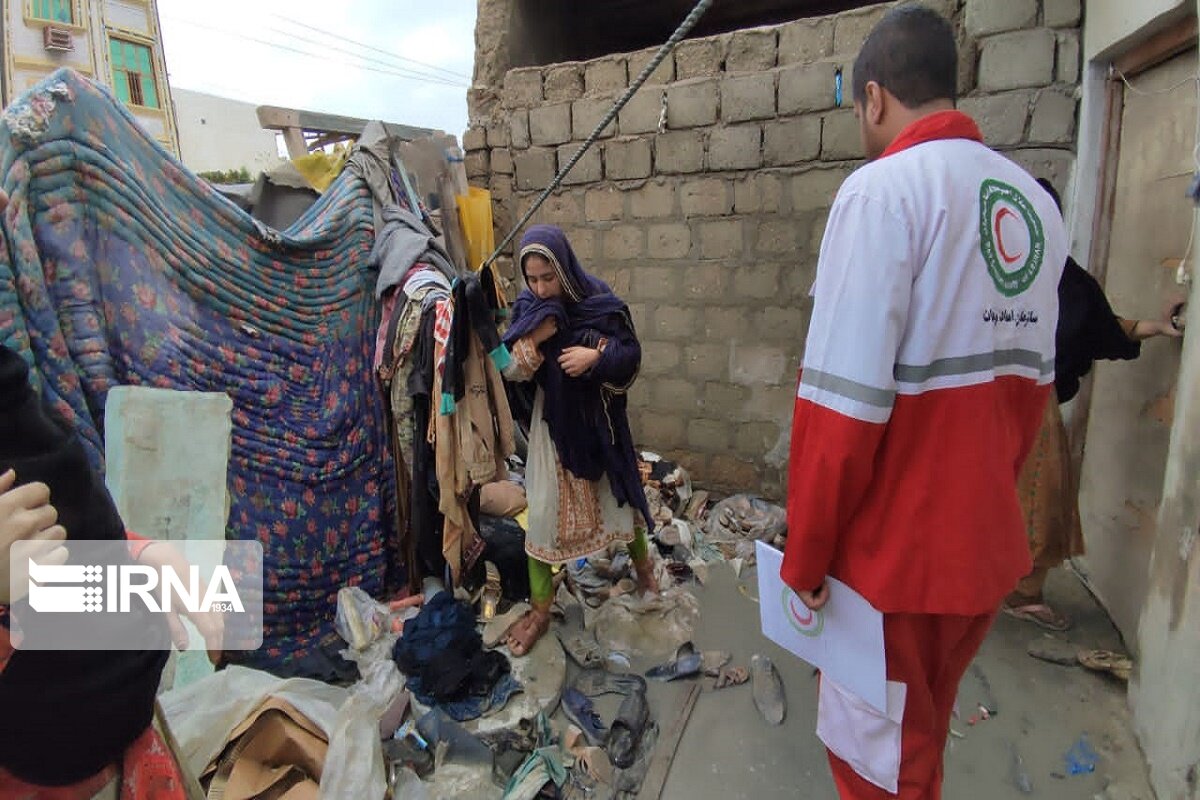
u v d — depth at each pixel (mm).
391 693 2402
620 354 2508
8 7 16344
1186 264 2143
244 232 2709
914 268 1301
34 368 2045
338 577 3021
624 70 3984
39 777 900
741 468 4098
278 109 3736
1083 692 2471
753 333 3916
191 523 2354
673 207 3988
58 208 2102
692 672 2613
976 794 2064
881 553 1406
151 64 19531
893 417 1362
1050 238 1451
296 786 1905
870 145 1557
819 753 2242
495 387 2768
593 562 3381
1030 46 3062
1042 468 2666
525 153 4352
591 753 2211
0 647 846
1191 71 2275
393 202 3379
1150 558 2477
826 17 3490
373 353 3234
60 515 892
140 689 1010
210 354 2572
